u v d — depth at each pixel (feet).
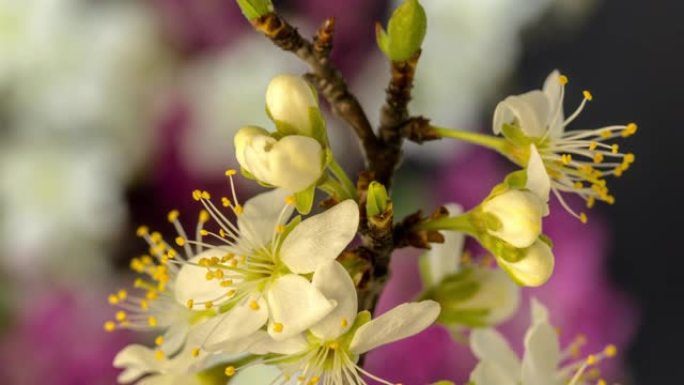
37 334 1.14
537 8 1.19
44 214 1.14
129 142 1.15
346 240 0.81
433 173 1.21
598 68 1.55
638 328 1.53
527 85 1.52
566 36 1.44
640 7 1.56
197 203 1.15
